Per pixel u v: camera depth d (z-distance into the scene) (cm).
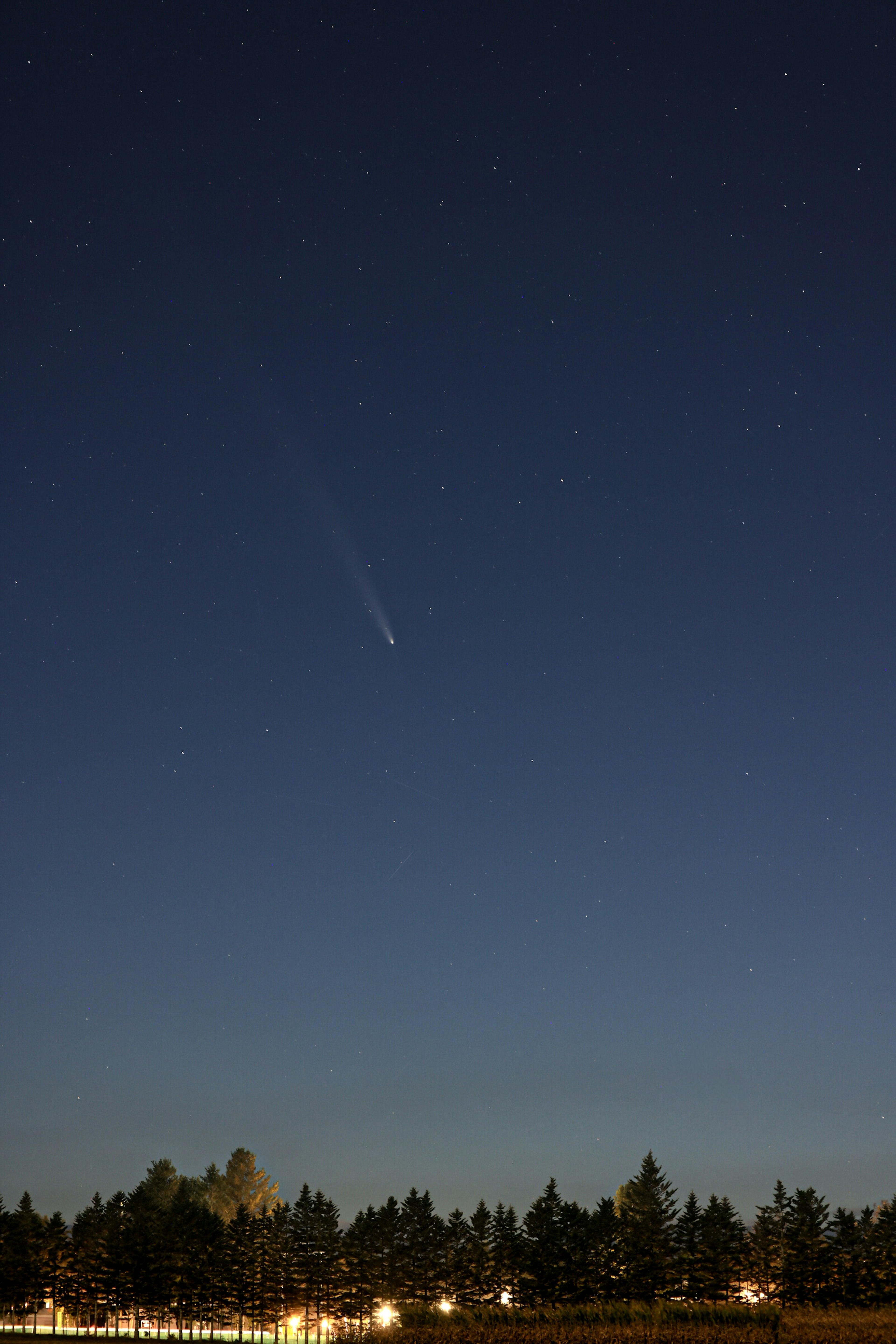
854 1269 6956
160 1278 8100
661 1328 4425
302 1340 8075
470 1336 4719
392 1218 7975
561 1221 7575
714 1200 7500
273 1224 8162
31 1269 8475
